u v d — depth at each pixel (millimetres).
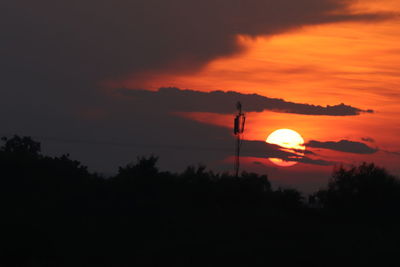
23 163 197500
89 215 156625
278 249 130875
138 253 121375
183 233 143750
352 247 138625
